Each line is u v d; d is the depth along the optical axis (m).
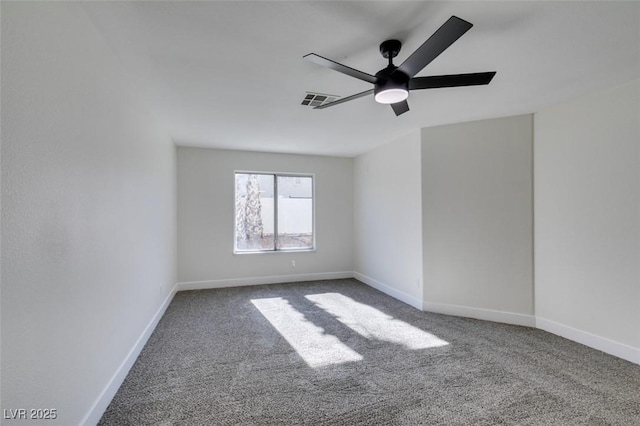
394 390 2.12
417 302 4.00
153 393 2.09
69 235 1.48
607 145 2.68
